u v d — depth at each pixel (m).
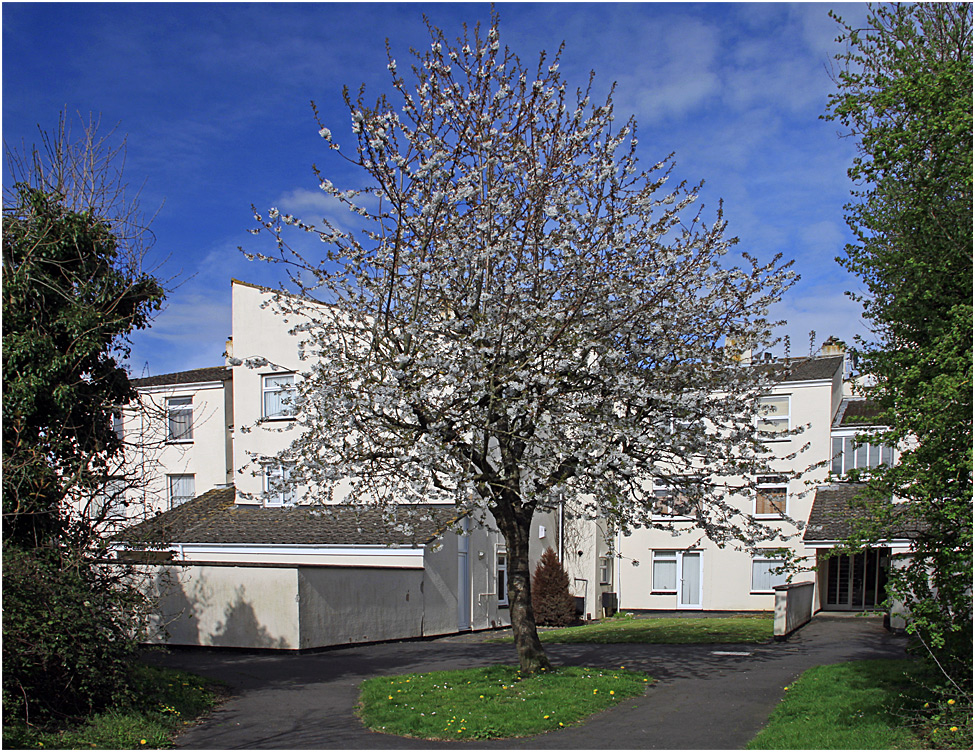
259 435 24.52
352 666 15.33
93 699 10.01
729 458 12.92
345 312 12.91
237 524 23.42
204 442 27.77
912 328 9.55
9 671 9.01
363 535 21.23
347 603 18.52
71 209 11.55
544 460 11.52
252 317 24.86
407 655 16.95
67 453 11.09
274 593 17.33
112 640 10.20
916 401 8.12
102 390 11.77
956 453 7.96
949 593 8.20
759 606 26.59
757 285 12.91
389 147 11.51
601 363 12.09
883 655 15.02
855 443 8.95
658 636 19.41
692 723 9.81
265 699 12.01
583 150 12.33
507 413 11.91
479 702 10.77
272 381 24.45
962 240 8.73
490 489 11.63
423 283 12.05
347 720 10.55
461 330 11.88
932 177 8.98
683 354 12.66
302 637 17.09
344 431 11.91
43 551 10.12
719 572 27.25
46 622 9.29
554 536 27.56
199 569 18.17
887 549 25.77
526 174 11.87
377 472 12.76
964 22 10.62
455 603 22.70
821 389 26.34
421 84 11.95
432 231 11.22
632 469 12.66
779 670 13.61
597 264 11.83
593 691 11.28
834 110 9.78
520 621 12.90
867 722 8.90
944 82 8.64
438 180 10.91
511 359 11.74
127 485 11.55
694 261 12.35
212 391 27.78
